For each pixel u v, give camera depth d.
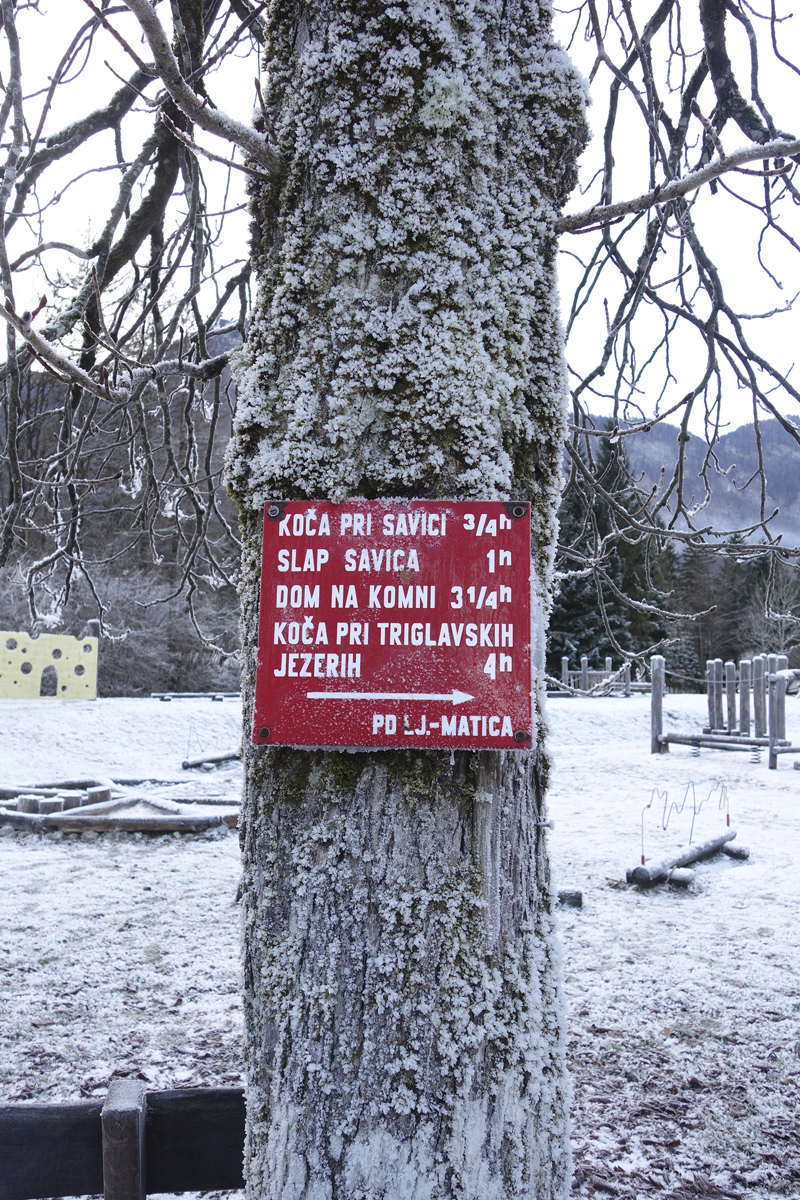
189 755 14.96
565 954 5.11
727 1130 3.15
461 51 1.66
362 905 1.54
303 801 1.59
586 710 21.03
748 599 39.06
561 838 8.54
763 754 15.73
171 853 7.60
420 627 1.57
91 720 15.70
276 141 1.73
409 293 1.60
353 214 1.64
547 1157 1.53
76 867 7.09
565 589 30.53
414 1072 1.48
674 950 5.18
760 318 3.94
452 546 1.58
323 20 1.70
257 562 1.70
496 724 1.54
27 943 5.19
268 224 1.76
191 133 4.05
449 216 1.62
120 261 4.19
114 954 5.02
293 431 1.62
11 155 2.54
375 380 1.60
